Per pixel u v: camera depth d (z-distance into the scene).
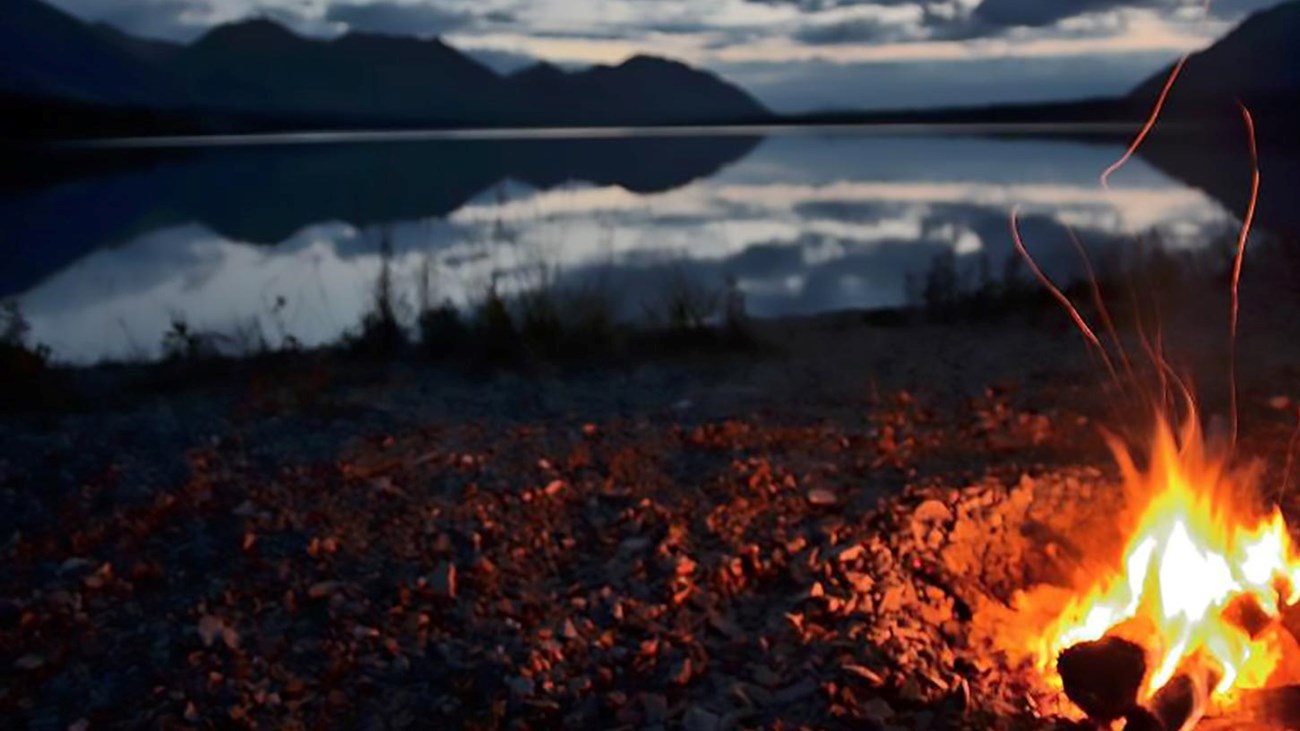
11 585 2.89
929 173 19.03
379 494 3.25
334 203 14.80
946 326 5.39
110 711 2.46
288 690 2.49
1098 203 12.04
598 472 3.40
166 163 25.12
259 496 3.27
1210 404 3.82
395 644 2.61
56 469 3.52
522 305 5.20
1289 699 2.29
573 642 2.57
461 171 22.70
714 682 2.42
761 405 4.08
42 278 8.72
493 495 3.23
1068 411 3.78
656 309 5.97
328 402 4.13
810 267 8.39
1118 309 5.34
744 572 2.77
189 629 2.68
